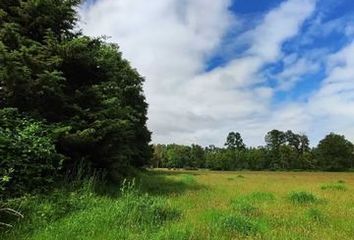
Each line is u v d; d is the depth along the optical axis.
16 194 10.09
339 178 49.62
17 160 10.43
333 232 8.95
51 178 11.27
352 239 8.37
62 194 10.73
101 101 14.38
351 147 125.38
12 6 13.73
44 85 12.37
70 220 8.85
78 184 12.43
